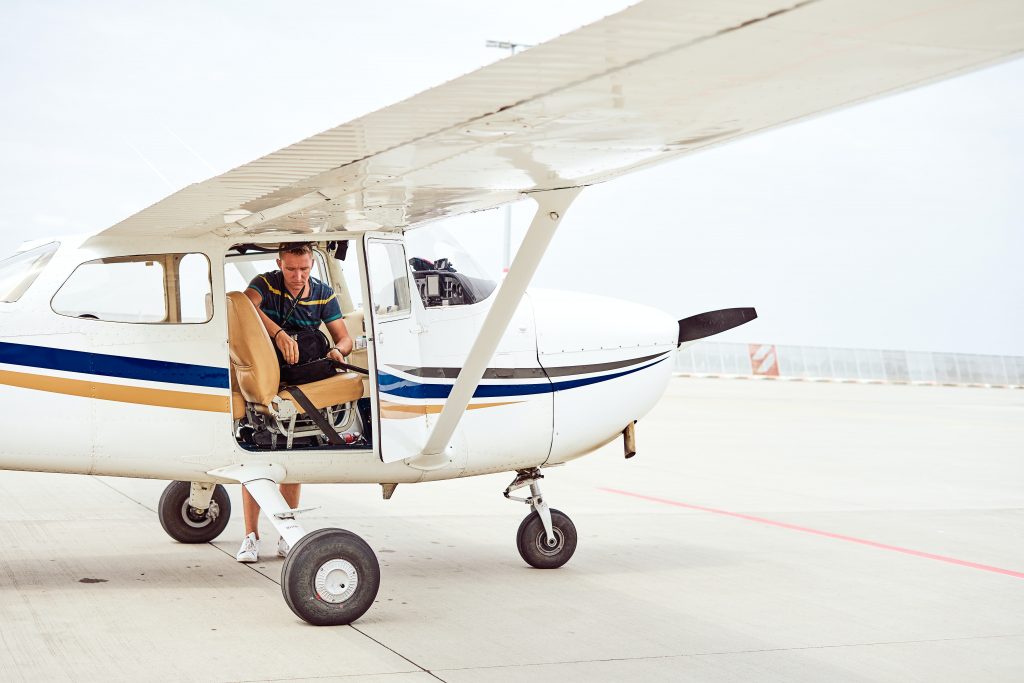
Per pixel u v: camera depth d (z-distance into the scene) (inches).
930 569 242.4
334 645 158.1
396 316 191.9
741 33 87.3
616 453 470.3
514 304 169.0
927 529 302.4
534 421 213.3
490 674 147.6
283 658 150.3
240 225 174.4
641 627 177.9
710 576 224.1
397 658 153.0
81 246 181.3
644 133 121.1
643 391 227.3
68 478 332.5
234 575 202.8
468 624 174.4
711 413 710.5
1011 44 90.6
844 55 93.0
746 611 193.5
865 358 1359.5
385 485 213.0
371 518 279.3
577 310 223.6
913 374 1405.0
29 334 174.1
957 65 96.7
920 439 602.9
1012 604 209.5
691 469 425.4
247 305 187.0
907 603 206.5
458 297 207.5
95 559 213.0
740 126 118.8
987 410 911.0
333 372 196.7
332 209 165.3
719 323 241.1
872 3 80.5
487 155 130.3
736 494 359.9
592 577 217.6
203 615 172.1
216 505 234.7
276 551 226.5
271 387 186.7
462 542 250.7
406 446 189.6
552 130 118.4
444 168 137.3
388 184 147.9
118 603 177.6
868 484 402.3
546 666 152.7
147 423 179.3
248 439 192.2
